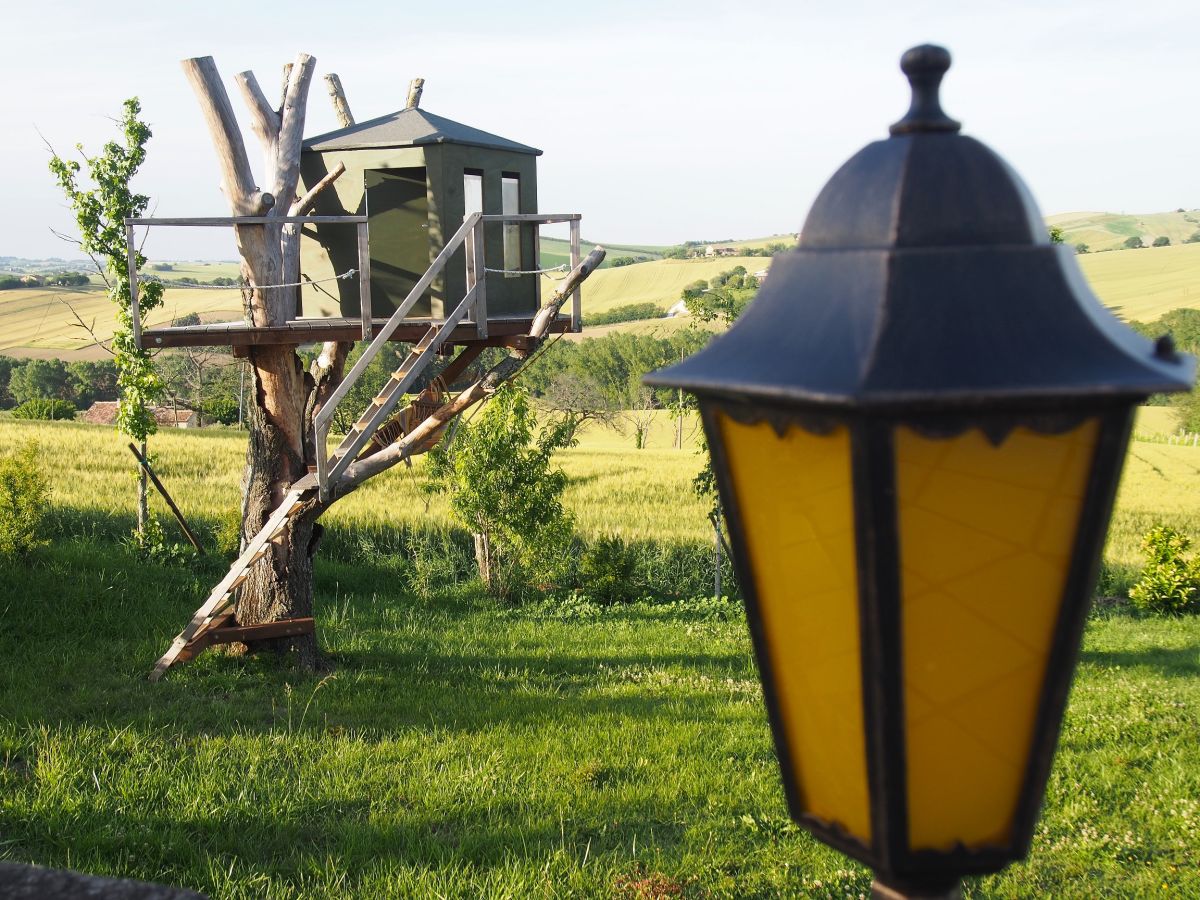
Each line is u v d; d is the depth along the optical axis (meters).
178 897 1.59
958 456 1.01
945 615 1.06
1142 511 34.38
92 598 12.73
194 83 9.85
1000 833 1.14
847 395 0.95
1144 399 1.02
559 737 9.29
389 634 14.59
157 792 7.19
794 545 1.14
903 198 1.10
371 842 6.59
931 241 1.09
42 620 11.92
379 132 10.85
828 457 1.06
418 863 6.17
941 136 1.15
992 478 1.02
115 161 15.88
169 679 10.61
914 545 1.03
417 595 18.48
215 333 9.86
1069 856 6.79
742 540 1.22
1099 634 17.33
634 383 66.75
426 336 10.28
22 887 1.59
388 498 25.70
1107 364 1.01
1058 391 0.96
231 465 27.03
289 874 6.07
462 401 10.82
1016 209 1.11
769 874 6.34
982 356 1.01
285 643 11.70
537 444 19.47
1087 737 9.62
